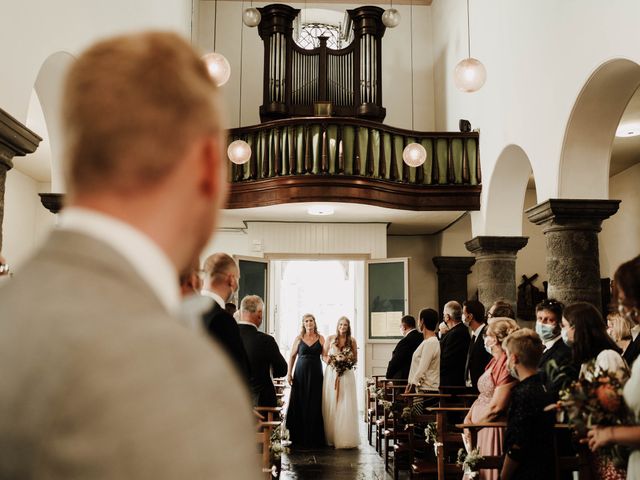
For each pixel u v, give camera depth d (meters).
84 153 0.60
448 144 10.52
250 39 13.23
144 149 0.60
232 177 10.42
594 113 7.01
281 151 10.15
